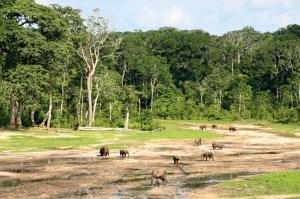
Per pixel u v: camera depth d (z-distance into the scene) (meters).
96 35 78.06
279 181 27.48
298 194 24.34
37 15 64.75
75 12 76.94
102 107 87.31
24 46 63.75
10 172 31.19
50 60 67.50
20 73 61.31
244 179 28.38
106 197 23.30
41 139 52.06
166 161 37.88
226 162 37.84
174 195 23.91
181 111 114.44
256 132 74.56
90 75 75.81
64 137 55.25
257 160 39.38
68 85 80.00
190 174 31.36
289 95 118.81
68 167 33.66
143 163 36.38
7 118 71.62
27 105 62.91
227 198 23.33
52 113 76.38
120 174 30.89
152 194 24.12
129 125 73.56
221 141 57.47
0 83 60.91
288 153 45.19
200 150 46.66
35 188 25.73
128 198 23.05
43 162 36.03
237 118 110.00
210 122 101.38
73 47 76.44
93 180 28.47
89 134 60.53
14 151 42.28
